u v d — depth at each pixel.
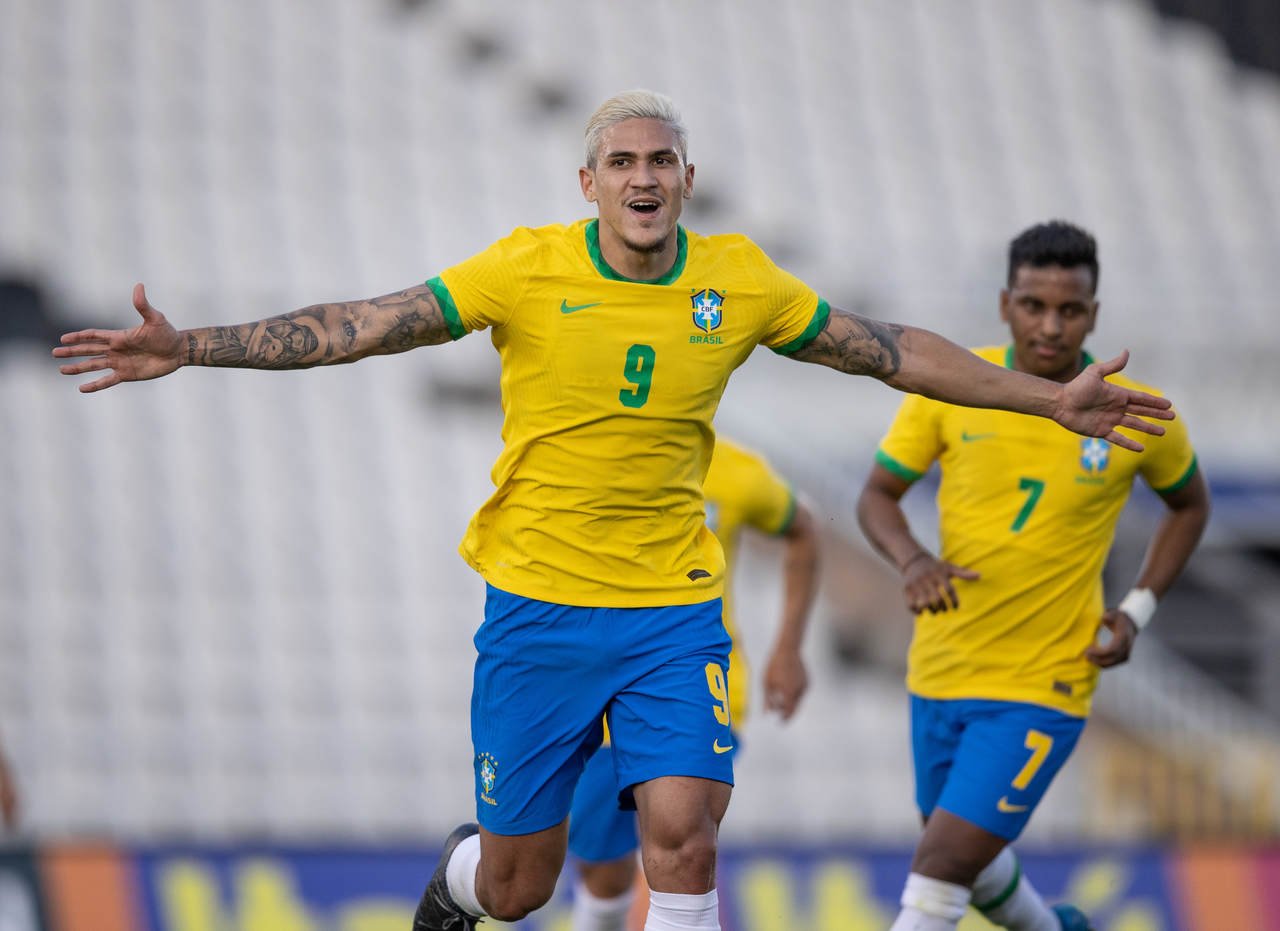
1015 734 18.50
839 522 45.44
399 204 56.38
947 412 18.98
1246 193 62.44
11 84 58.50
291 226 55.31
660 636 14.71
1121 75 66.25
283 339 13.72
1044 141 63.03
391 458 49.22
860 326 14.61
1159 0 68.81
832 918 25.44
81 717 43.09
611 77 62.16
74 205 55.09
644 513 14.58
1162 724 41.94
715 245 14.45
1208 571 50.09
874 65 64.69
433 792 42.56
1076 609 18.67
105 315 52.25
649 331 14.02
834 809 42.50
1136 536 47.50
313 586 46.22
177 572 46.12
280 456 48.91
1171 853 26.06
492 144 58.84
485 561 15.20
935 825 18.48
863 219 58.59
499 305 14.00
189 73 59.88
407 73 61.09
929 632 19.36
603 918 20.81
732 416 48.16
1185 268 58.69
